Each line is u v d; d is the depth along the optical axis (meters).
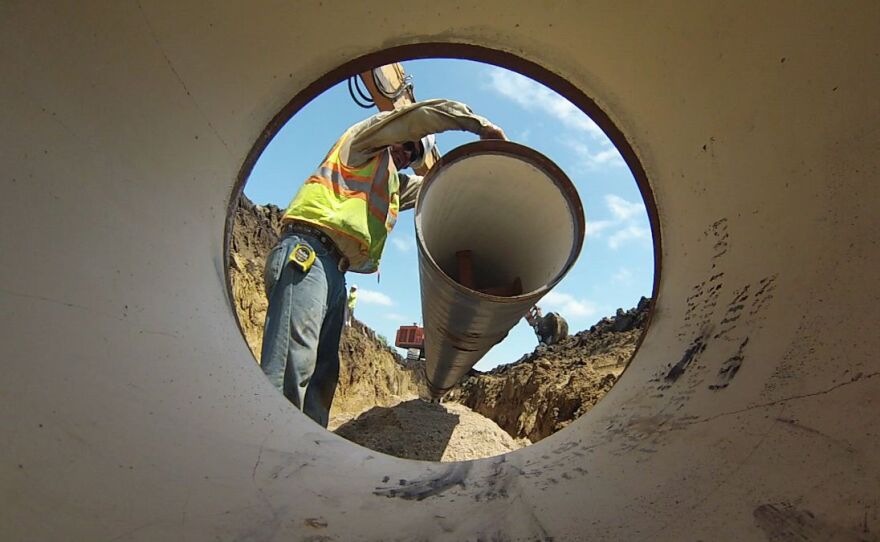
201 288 1.82
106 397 1.20
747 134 1.53
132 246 1.49
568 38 2.03
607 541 1.11
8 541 0.86
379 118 3.83
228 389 1.66
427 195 3.29
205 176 1.88
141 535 1.00
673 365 1.65
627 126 2.09
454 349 4.55
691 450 1.25
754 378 1.25
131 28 1.43
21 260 1.15
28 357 1.08
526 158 3.26
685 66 1.73
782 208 1.39
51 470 1.00
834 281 1.17
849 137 1.20
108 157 1.43
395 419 4.55
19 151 1.18
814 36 1.29
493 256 4.04
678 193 1.91
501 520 1.29
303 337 3.29
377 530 1.26
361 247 3.75
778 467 1.03
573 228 3.25
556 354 14.07
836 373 1.06
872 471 0.88
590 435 1.70
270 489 1.32
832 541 0.85
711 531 1.00
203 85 1.74
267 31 1.85
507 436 4.46
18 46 1.18
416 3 2.04
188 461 1.25
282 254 3.45
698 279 1.73
